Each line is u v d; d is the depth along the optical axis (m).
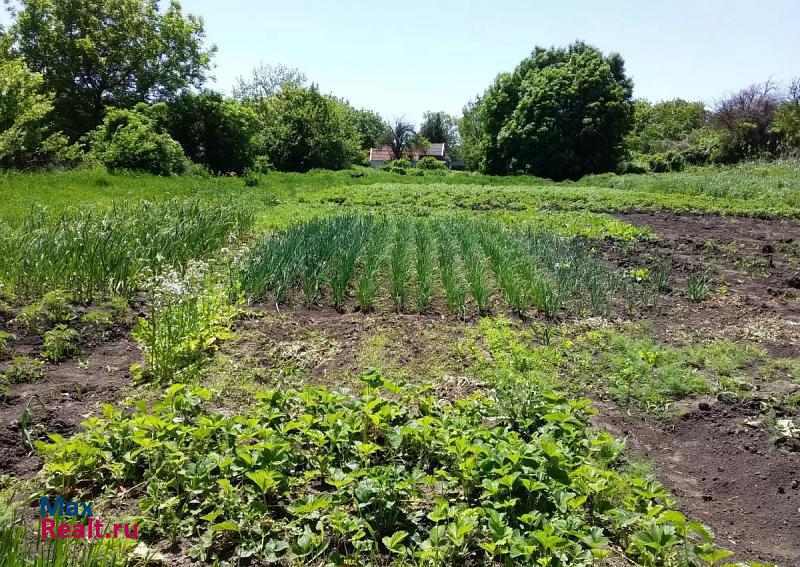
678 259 10.48
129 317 6.68
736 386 5.30
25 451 3.82
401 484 3.21
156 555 2.96
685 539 3.02
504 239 10.70
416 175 38.75
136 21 32.12
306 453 3.83
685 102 64.50
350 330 6.62
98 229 7.77
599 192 22.62
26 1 29.83
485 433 3.80
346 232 10.27
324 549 2.94
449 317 7.23
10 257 7.33
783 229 13.89
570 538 3.12
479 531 3.19
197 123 29.62
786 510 3.69
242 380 5.13
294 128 41.25
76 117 31.58
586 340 6.39
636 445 4.44
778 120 31.55
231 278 7.51
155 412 3.99
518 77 43.53
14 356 5.36
